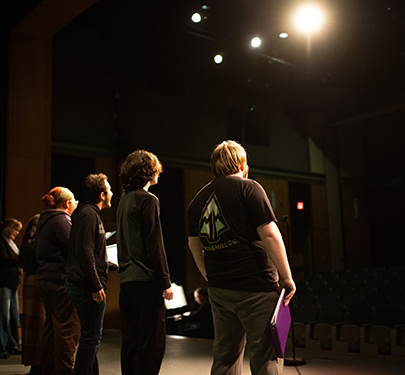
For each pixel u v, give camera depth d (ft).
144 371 6.86
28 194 20.95
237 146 6.34
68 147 29.55
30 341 9.83
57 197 9.30
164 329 7.13
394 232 44.60
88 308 7.63
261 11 26.89
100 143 31.22
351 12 27.02
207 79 35.94
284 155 41.88
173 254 34.09
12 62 21.22
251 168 39.09
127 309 7.35
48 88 22.52
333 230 43.39
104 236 8.07
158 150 34.22
